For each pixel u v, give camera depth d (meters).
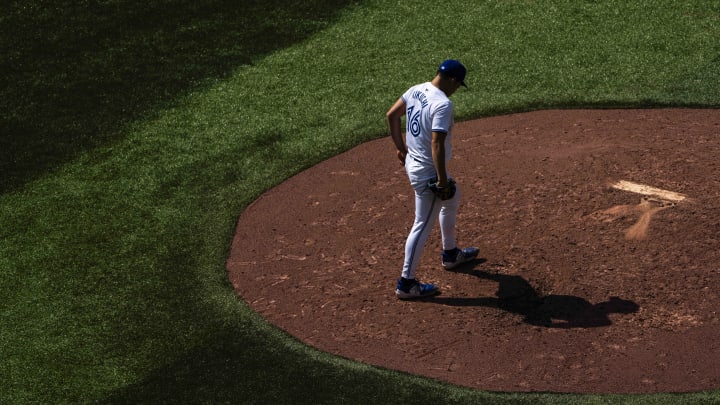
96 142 37.69
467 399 22.17
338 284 27.41
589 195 30.47
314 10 47.06
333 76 41.62
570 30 44.03
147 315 26.84
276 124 38.19
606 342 23.89
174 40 45.09
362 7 47.06
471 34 44.25
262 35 45.28
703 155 32.56
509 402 21.95
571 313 25.11
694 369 22.67
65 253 30.50
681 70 40.34
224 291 27.67
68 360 25.09
